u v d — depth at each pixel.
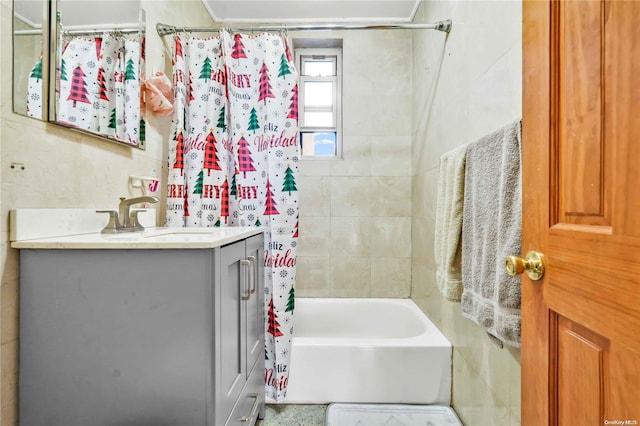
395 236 2.32
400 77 2.31
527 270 0.64
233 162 1.62
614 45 0.45
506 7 0.99
